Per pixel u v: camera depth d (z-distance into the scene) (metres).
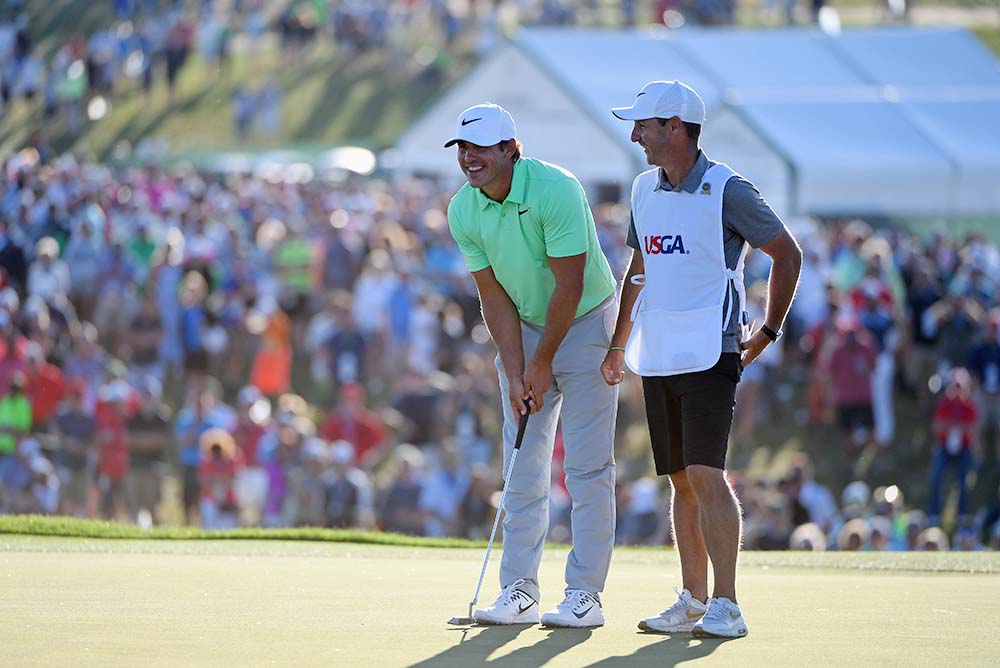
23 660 14.15
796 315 72.38
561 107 90.00
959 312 69.25
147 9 141.38
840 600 20.42
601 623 18.17
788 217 85.38
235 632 16.30
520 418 18.75
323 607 18.73
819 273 72.62
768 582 23.36
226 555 27.11
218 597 19.53
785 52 95.50
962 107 90.44
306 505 55.47
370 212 82.31
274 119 131.88
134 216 76.62
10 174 79.56
